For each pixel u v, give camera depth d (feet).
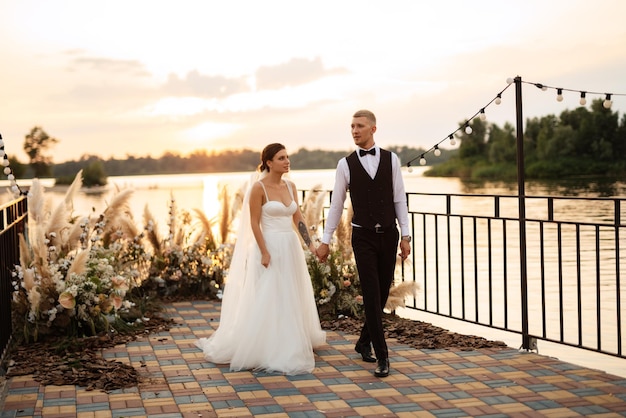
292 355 16.87
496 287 33.76
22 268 20.17
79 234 22.71
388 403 14.42
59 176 120.57
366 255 16.61
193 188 69.15
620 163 138.92
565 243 45.47
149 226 27.99
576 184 128.98
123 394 15.25
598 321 16.42
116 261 25.27
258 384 15.96
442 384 15.65
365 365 17.46
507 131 152.15
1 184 43.96
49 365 17.47
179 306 25.93
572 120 142.92
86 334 20.63
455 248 47.67
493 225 61.26
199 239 28.04
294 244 18.30
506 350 18.53
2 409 14.26
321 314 23.13
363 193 16.66
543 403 14.19
